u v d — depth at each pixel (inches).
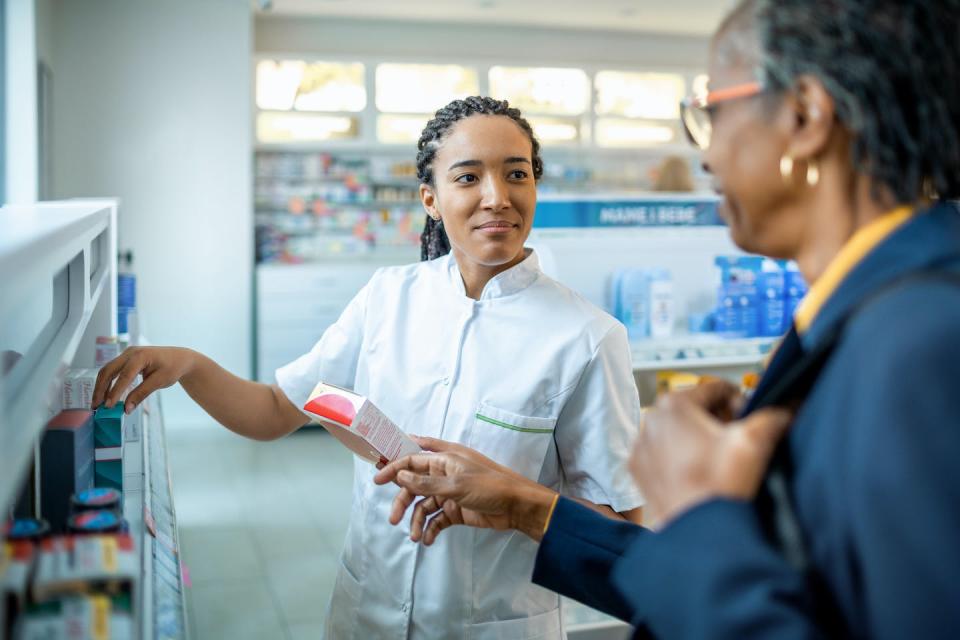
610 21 306.2
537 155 58.0
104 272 77.1
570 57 320.5
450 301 59.4
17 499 49.3
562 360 55.1
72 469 49.8
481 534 55.4
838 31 25.4
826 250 27.4
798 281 147.9
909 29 25.0
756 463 25.0
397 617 57.3
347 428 49.1
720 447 25.5
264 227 295.0
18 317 71.1
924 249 24.7
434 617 56.0
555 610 59.1
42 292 80.7
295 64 292.8
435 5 278.5
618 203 153.6
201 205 264.4
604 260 148.7
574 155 335.9
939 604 20.1
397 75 301.7
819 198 27.3
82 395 57.4
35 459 49.2
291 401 65.3
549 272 126.8
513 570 56.1
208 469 223.1
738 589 22.6
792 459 25.4
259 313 270.7
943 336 21.1
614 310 146.5
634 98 333.4
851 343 23.5
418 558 56.4
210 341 270.1
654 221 156.6
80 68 251.4
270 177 300.5
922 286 22.9
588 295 148.4
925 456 20.5
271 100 292.0
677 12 292.5
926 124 25.3
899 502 20.6
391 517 50.3
